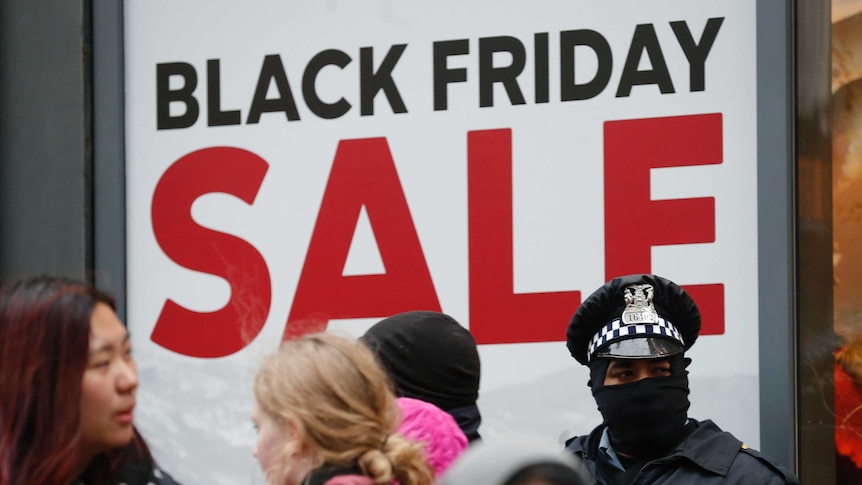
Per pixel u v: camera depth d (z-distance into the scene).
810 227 5.95
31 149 6.93
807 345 5.92
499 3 6.36
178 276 6.71
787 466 5.72
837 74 5.96
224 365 6.61
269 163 6.62
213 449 6.59
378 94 6.50
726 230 5.95
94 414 3.29
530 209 6.25
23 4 6.96
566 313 6.17
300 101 6.61
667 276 6.02
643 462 4.57
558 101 6.25
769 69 5.89
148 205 6.78
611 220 6.14
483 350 6.25
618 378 4.56
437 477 3.99
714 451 4.46
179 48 6.79
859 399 5.84
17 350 3.25
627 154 6.13
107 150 6.82
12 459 3.22
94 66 6.86
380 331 4.55
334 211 6.52
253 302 6.59
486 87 6.36
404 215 6.41
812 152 5.96
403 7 6.50
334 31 6.58
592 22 6.22
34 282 3.36
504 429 6.19
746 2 6.00
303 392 3.36
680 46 6.09
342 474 3.29
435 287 6.35
